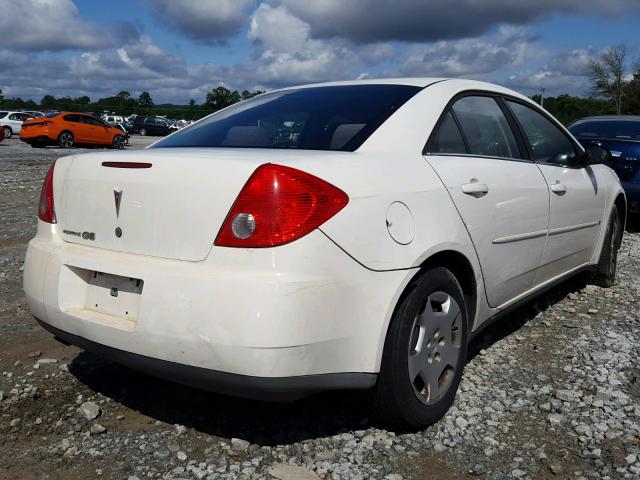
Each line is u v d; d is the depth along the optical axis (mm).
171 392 3297
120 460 2662
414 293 2723
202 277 2377
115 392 3287
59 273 2828
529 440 2840
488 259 3271
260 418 3029
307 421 3000
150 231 2572
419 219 2768
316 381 2445
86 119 25703
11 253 6410
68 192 2908
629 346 3979
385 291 2574
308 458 2686
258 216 2357
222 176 2439
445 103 3326
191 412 3086
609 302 4945
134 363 2586
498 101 3855
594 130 8734
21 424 2936
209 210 2432
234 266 2369
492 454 2729
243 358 2311
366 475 2562
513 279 3619
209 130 3439
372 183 2629
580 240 4578
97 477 2539
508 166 3607
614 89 54281
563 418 3029
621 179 7996
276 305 2293
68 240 2912
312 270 2369
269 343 2293
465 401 3199
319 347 2398
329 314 2408
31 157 18891
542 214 3848
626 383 3426
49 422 2967
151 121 45219
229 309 2318
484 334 4230
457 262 3096
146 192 2588
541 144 4184
